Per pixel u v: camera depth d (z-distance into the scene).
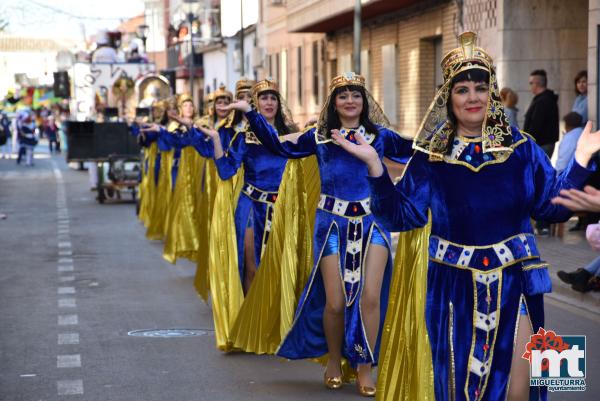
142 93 36.59
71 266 14.62
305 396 7.53
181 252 13.82
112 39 41.22
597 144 5.05
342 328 7.66
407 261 5.59
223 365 8.51
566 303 10.88
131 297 11.86
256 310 8.47
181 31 68.25
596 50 16.41
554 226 15.59
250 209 9.32
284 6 40.88
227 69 54.78
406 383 5.49
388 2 25.36
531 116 16.14
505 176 5.22
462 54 5.25
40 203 26.70
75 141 27.59
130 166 26.64
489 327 5.22
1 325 10.28
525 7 19.94
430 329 5.33
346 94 7.53
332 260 7.59
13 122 58.44
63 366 8.49
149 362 8.62
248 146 9.30
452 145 5.29
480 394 5.23
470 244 5.26
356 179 7.57
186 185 13.80
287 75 42.25
